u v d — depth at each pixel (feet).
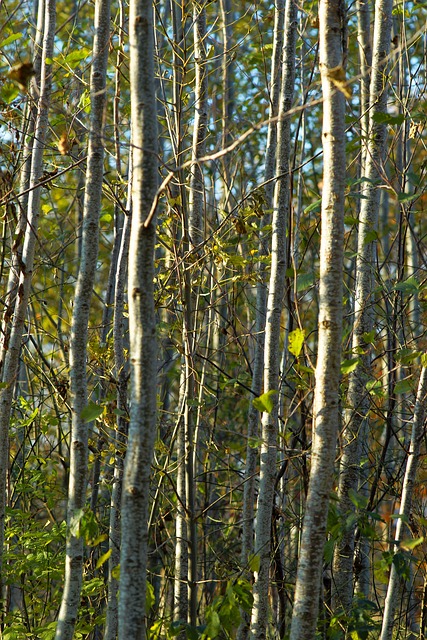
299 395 16.75
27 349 18.88
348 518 12.32
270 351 14.40
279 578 16.52
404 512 14.35
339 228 9.81
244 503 15.94
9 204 14.32
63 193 24.32
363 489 21.40
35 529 19.38
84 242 12.15
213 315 22.48
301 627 9.59
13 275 15.40
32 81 14.67
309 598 9.62
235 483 25.04
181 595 15.98
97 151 12.21
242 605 12.30
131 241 9.22
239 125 27.02
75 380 12.06
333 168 9.85
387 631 13.96
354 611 13.99
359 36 18.10
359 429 15.20
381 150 15.85
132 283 9.15
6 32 18.07
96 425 17.16
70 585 11.84
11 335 14.19
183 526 16.12
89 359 16.08
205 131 16.66
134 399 9.10
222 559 21.30
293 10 15.05
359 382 15.61
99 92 11.54
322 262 9.86
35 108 15.07
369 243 15.71
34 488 19.16
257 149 29.09
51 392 18.12
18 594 22.07
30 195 14.43
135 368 9.11
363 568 16.61
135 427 9.06
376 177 15.80
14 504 19.86
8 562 18.61
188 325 15.43
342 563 15.15
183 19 16.07
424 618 15.83
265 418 14.25
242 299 23.62
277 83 17.31
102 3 12.28
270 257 15.51
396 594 13.96
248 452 16.19
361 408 15.80
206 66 16.65
